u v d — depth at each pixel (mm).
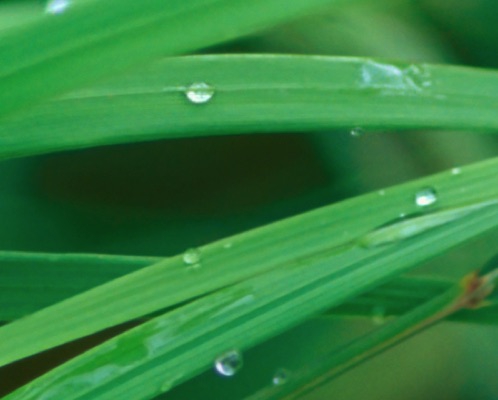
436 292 286
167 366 260
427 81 275
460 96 275
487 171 269
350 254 264
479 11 327
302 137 329
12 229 316
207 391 316
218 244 261
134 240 320
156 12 243
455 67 275
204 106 268
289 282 263
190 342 260
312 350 319
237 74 269
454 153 328
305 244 263
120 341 259
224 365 266
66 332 256
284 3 246
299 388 279
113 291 257
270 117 270
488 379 325
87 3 242
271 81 270
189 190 325
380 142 330
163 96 267
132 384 259
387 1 325
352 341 279
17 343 255
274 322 262
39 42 241
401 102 274
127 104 266
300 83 271
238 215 324
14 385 306
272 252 262
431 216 267
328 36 323
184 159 326
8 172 319
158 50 244
